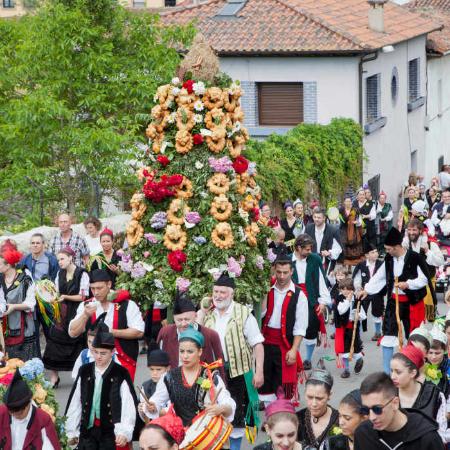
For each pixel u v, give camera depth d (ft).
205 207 68.18
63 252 74.02
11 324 69.72
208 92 68.80
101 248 86.38
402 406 44.93
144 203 69.21
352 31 169.07
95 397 52.13
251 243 69.41
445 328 52.95
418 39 199.21
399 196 189.88
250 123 166.50
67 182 109.60
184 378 47.47
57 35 116.06
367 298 85.97
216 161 68.23
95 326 55.06
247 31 167.43
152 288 68.69
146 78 118.32
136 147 113.60
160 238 68.49
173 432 34.58
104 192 114.52
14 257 69.56
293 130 146.61
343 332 78.33
